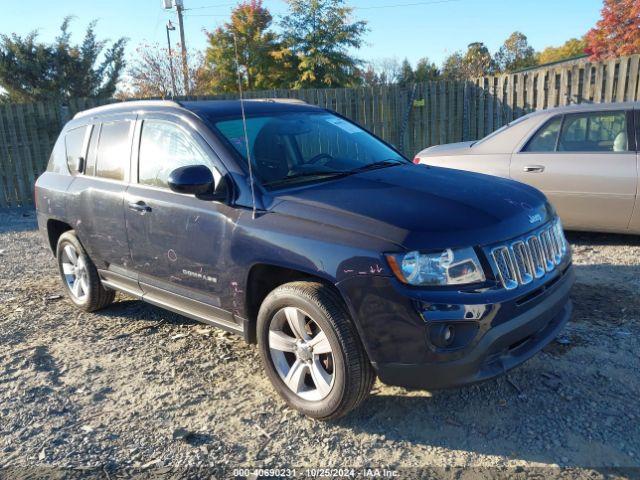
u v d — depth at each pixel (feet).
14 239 29.78
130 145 14.79
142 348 14.94
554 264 11.46
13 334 16.33
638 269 18.62
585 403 11.10
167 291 13.96
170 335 15.72
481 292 9.66
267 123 13.83
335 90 41.91
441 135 43.11
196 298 13.16
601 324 14.51
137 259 14.47
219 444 10.58
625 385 11.63
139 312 17.69
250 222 11.44
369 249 9.73
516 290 10.11
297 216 10.89
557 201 21.20
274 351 11.57
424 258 9.54
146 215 13.73
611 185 20.04
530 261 10.64
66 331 16.43
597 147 20.65
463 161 23.02
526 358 10.43
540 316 10.41
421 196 11.11
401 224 9.91
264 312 11.41
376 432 10.68
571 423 10.52
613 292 16.70
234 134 12.93
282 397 11.64
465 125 42.63
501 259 10.05
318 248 10.29
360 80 93.30
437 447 10.13
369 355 10.05
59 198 17.13
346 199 11.02
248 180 11.87
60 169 17.81
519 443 10.07
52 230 18.54
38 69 80.64
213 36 71.00
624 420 10.50
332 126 15.10
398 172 13.07
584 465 9.40
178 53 61.26
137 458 10.30
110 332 16.19
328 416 10.82
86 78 84.23
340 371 10.28
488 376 9.86
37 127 39.99
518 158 21.81
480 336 9.59
